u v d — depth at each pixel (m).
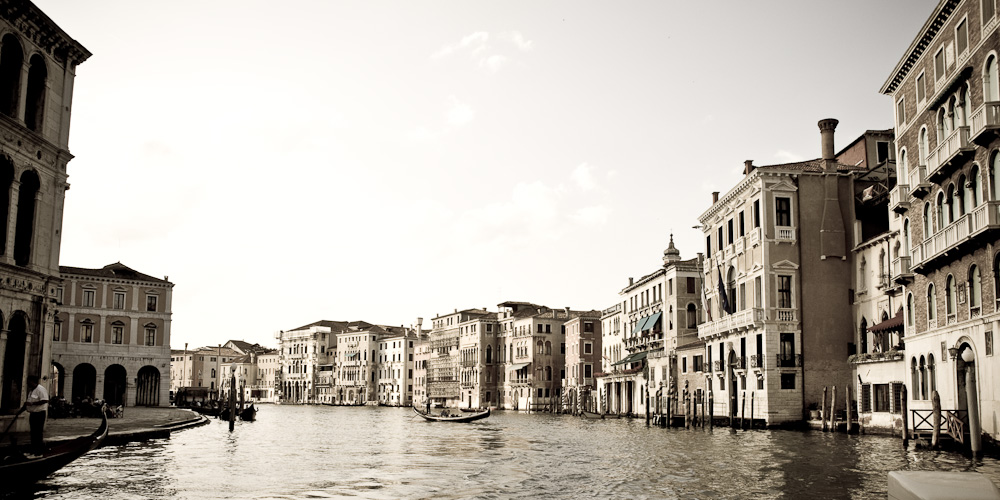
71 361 64.50
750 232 46.78
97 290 66.56
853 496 17.92
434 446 35.16
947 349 28.69
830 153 46.03
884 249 41.09
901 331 37.81
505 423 62.69
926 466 21.53
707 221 55.84
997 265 24.75
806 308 44.69
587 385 90.06
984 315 25.38
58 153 27.58
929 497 7.52
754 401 45.97
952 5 27.70
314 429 51.94
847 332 44.72
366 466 25.23
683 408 59.06
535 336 101.00
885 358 36.75
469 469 24.44
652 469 23.94
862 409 39.72
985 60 25.23
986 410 25.31
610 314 81.81
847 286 45.06
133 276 69.44
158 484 18.94
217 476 21.16
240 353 180.50
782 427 43.72
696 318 61.62
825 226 45.22
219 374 144.88
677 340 61.09
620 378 76.56
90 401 49.06
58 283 27.62
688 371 58.50
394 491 19.09
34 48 26.12
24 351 25.78
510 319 108.50
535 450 32.28
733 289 50.62
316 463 26.06
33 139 25.95
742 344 47.78
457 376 117.75
